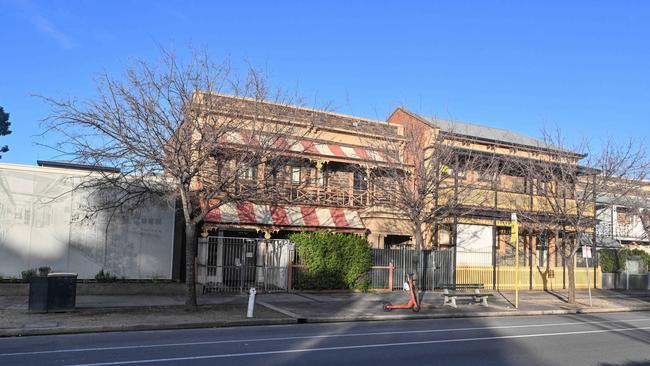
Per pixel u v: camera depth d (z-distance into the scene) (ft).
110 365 28.48
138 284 63.87
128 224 65.72
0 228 60.34
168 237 67.67
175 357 31.04
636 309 72.84
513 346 38.06
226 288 69.36
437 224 84.58
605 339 42.93
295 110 60.95
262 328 46.65
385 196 77.77
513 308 65.62
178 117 50.03
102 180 57.77
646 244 120.47
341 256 74.43
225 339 38.96
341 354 33.22
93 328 42.16
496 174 86.12
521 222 84.17
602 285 101.35
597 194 79.77
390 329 46.73
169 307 54.03
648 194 90.17
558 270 95.09
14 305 52.26
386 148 76.18
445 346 37.27
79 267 63.26
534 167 83.92
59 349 33.55
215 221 69.31
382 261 78.69
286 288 71.36
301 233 73.92
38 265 61.57
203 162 50.96
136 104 48.49
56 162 77.77
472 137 88.74
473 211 84.33
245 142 53.31
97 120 48.49
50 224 62.34
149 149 49.34
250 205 74.38
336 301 65.26
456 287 68.49
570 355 34.94
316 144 81.71
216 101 51.93
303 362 30.27
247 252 70.59
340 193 84.02
